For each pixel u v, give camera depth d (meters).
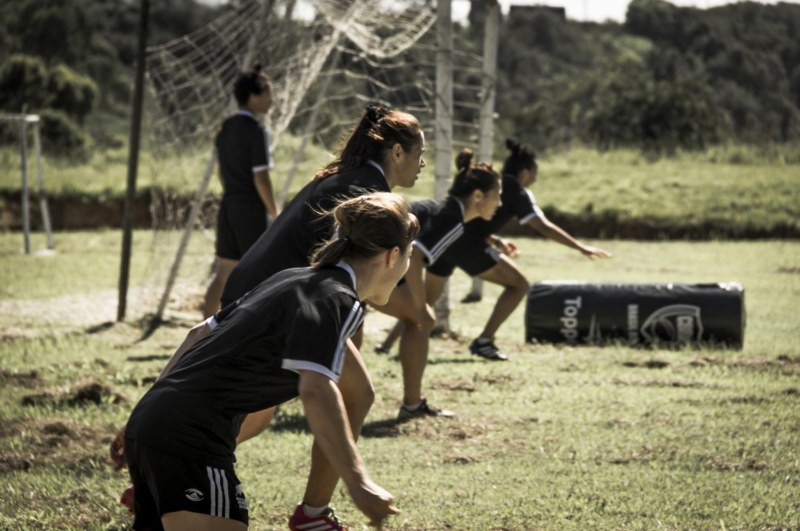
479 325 11.79
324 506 4.37
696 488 5.27
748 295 13.99
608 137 38.03
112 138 46.28
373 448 6.21
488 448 6.20
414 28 12.55
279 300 3.31
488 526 4.76
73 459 5.90
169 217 13.25
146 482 3.43
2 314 11.90
